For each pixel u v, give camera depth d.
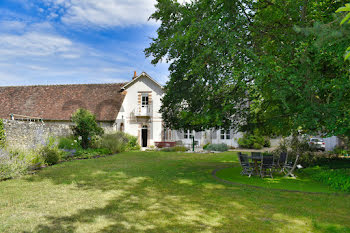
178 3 9.22
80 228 4.46
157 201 6.21
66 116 23.11
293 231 4.41
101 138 19.14
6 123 12.26
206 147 23.89
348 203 6.14
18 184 7.89
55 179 8.78
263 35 9.09
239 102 9.90
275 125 9.42
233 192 7.19
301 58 7.01
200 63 8.14
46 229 4.40
